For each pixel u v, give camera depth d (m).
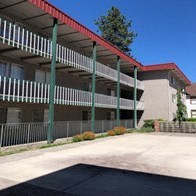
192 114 46.28
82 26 19.08
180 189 6.45
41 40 15.30
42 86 15.27
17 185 6.52
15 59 16.25
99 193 6.04
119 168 8.82
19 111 16.59
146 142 17.42
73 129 18.73
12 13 15.68
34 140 14.41
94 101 20.92
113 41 47.00
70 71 20.83
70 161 9.88
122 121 27.00
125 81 27.50
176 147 14.95
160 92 31.33
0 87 13.26
